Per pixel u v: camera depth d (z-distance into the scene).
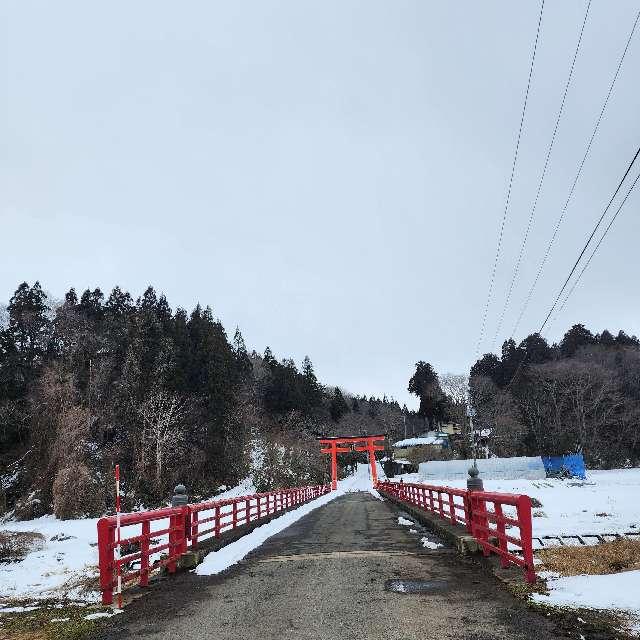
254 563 9.96
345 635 5.24
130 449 46.84
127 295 81.12
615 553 11.41
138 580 8.52
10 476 44.94
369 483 84.31
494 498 8.41
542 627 5.22
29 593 11.32
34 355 58.38
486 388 76.62
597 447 65.00
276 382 90.62
